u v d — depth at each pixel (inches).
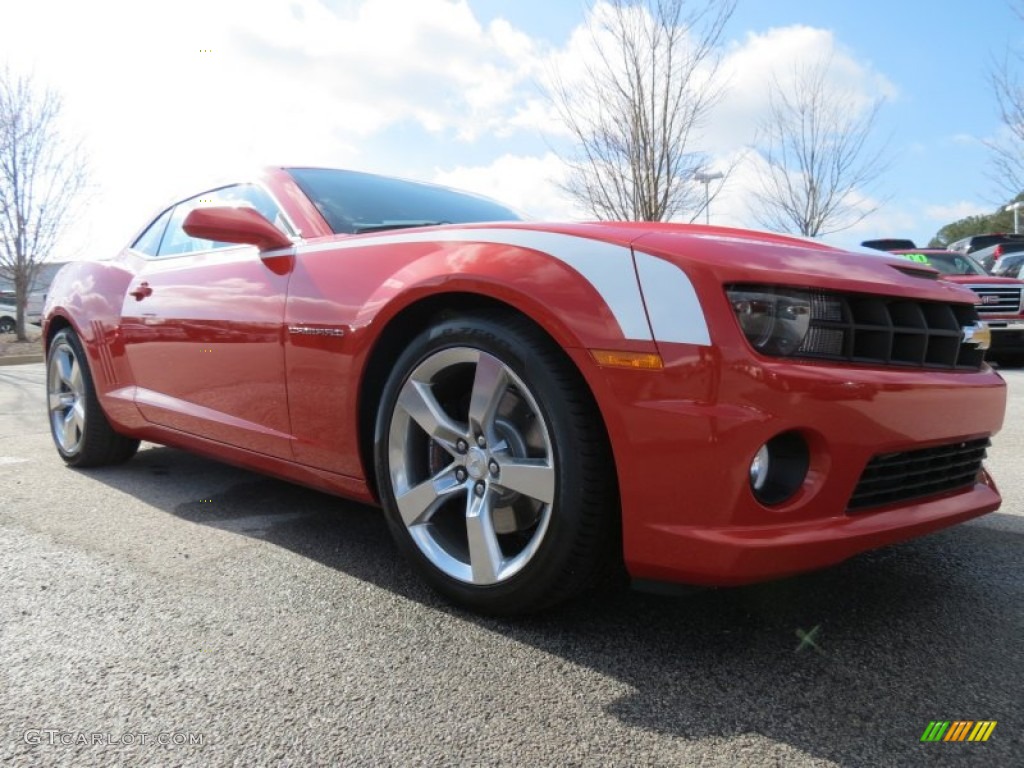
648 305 67.7
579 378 71.5
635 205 422.0
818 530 66.9
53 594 85.7
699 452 64.9
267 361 100.4
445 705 63.0
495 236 80.0
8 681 66.5
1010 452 161.2
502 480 76.1
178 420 120.5
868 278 73.0
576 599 84.5
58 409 157.9
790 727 59.9
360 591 87.1
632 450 67.3
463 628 77.5
